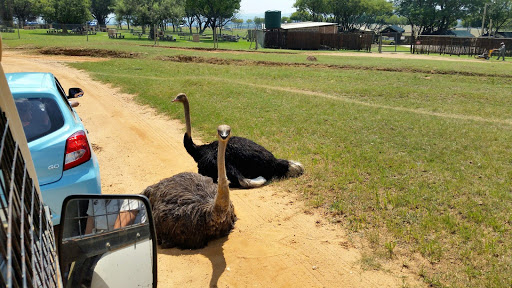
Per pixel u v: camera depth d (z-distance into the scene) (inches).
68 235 96.6
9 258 40.2
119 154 340.8
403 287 162.4
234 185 273.6
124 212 104.0
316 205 236.4
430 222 206.4
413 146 342.3
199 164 279.4
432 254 181.9
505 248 184.4
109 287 100.3
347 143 352.5
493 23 3186.5
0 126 51.6
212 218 186.1
